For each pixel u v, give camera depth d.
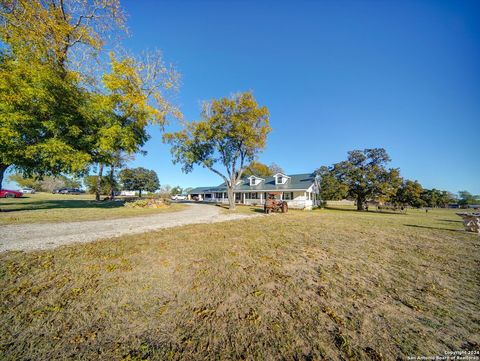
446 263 4.90
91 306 2.73
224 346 2.09
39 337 2.14
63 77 12.86
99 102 14.62
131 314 2.59
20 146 10.27
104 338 2.16
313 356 1.98
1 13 9.35
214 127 21.08
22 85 9.98
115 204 21.61
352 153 29.17
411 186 28.20
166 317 2.55
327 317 2.63
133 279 3.60
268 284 3.56
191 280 3.64
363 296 3.21
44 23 10.60
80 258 4.56
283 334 2.29
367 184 27.02
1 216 10.09
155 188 67.19
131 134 15.84
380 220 14.06
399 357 2.00
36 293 3.03
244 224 10.41
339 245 6.45
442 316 2.71
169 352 1.99
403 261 5.01
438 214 23.69
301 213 18.75
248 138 20.56
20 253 4.82
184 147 21.42
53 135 12.13
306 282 3.69
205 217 13.38
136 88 16.02
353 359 1.95
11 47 10.59
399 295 3.28
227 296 3.11
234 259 4.84
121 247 5.50
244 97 20.33
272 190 29.95
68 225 8.70
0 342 2.05
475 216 9.44
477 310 2.88
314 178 29.45
